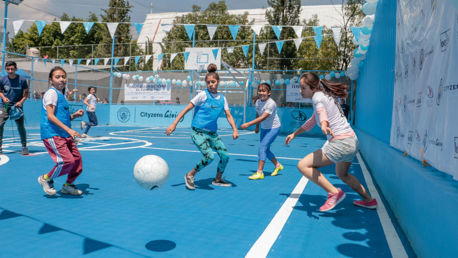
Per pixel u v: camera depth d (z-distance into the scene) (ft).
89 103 38.06
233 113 66.39
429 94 8.10
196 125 15.05
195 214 11.36
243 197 13.89
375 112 22.20
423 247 7.45
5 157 22.72
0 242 8.54
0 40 68.13
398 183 10.94
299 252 8.27
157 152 27.71
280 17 104.12
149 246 8.44
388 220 11.00
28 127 50.14
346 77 60.54
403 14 12.03
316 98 10.94
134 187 15.16
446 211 5.90
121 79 92.43
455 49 6.02
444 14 6.84
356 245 8.79
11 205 11.91
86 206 12.03
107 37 163.43
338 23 145.89
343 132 11.02
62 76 12.71
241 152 29.81
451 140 6.29
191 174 15.14
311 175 11.53
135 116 69.05
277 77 73.41
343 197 11.46
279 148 34.27
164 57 128.06
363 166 23.36
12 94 22.84
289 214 11.55
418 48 9.37
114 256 7.78
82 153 25.93
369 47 28.94
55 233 9.26
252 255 8.02
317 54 97.14
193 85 63.46
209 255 7.96
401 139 11.94
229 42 125.59
